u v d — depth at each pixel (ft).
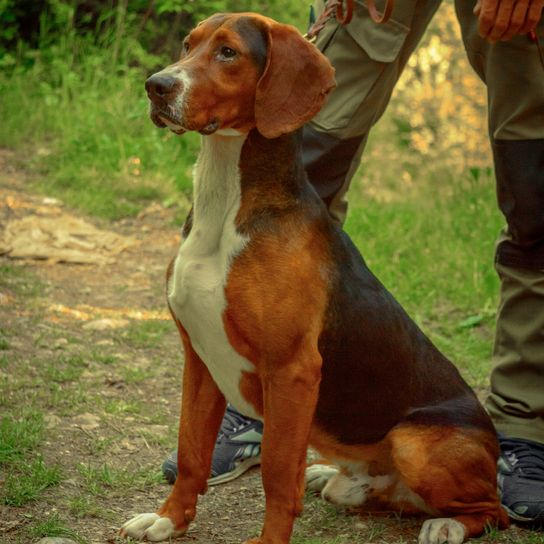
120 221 30.50
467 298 25.04
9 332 20.89
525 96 14.53
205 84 11.52
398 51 15.37
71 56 40.60
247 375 12.46
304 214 12.27
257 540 12.38
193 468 13.15
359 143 15.97
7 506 13.64
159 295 24.94
